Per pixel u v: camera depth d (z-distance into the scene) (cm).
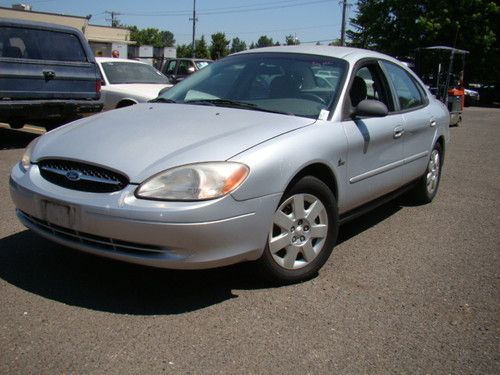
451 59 1686
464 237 496
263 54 470
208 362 271
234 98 425
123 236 301
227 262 318
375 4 3825
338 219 389
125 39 6059
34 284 346
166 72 1741
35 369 258
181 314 318
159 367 264
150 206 295
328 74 426
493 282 392
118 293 340
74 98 854
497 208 609
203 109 398
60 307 319
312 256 372
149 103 442
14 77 768
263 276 352
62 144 349
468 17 3412
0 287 340
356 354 286
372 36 3928
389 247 458
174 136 339
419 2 3634
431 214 570
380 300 351
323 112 393
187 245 300
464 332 316
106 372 258
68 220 316
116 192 306
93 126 374
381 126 445
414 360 284
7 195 552
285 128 359
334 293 358
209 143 326
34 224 348
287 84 423
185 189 299
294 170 339
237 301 338
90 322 303
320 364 275
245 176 312
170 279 363
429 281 388
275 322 314
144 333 295
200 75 480
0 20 757
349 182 403
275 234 347
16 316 305
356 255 434
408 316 332
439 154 611
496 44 3569
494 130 1567
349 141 394
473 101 3192
